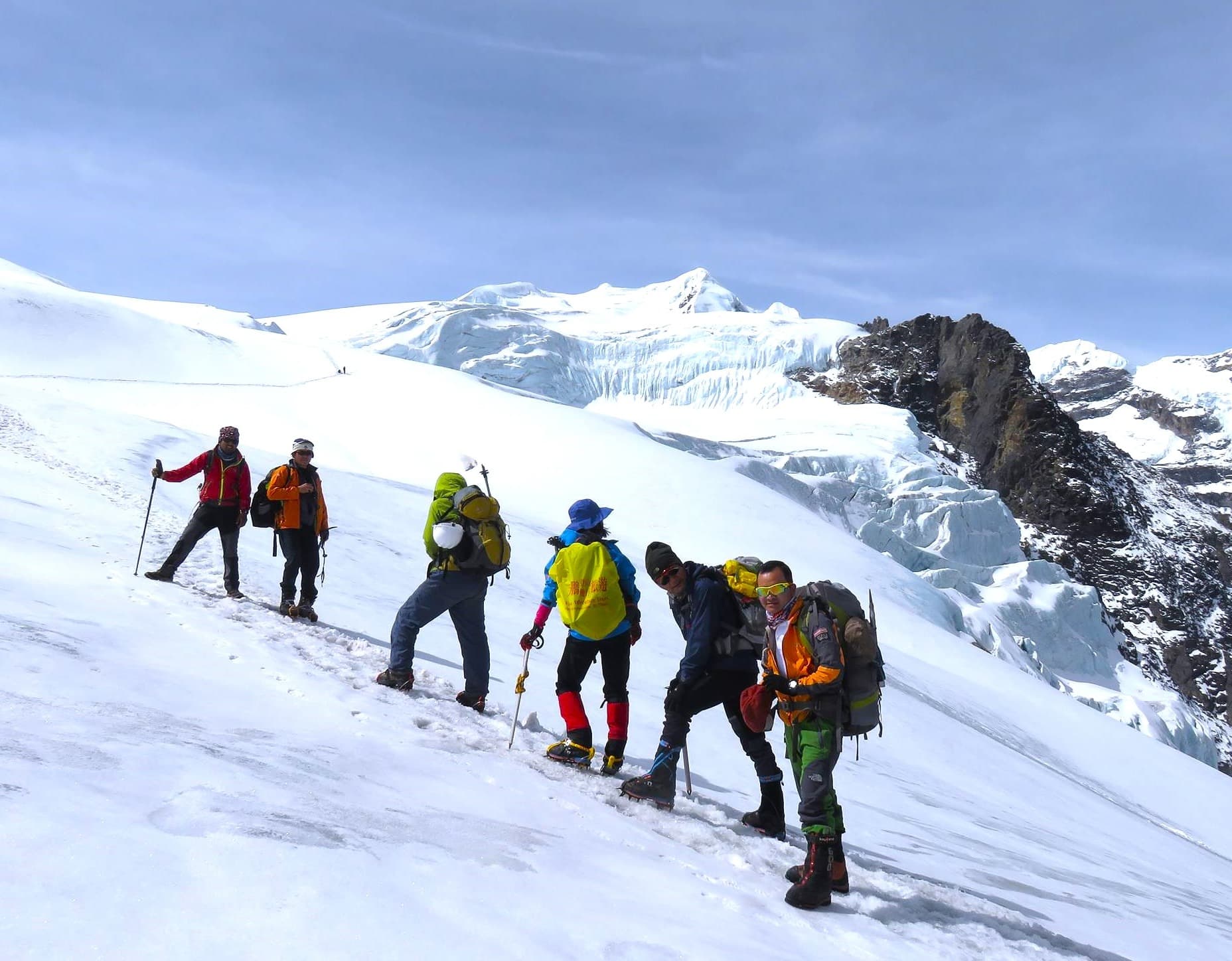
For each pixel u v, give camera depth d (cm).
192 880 240
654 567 590
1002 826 1159
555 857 370
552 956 260
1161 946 651
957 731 2097
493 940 257
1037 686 4259
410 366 7619
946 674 3694
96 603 720
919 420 14662
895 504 9625
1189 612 12044
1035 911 613
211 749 376
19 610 589
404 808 377
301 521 932
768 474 8619
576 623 626
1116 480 13938
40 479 1403
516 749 627
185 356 6481
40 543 944
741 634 578
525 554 2458
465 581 721
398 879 282
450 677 859
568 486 5559
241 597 955
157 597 825
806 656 487
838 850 475
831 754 474
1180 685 11081
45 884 214
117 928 204
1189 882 1384
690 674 574
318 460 5000
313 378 6762
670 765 573
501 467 5678
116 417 2338
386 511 2238
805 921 411
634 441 6838
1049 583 9194
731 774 841
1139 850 1561
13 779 272
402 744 514
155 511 1382
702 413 14812
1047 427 13650
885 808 938
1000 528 10050
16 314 6075
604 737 816
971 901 536
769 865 510
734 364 15788
